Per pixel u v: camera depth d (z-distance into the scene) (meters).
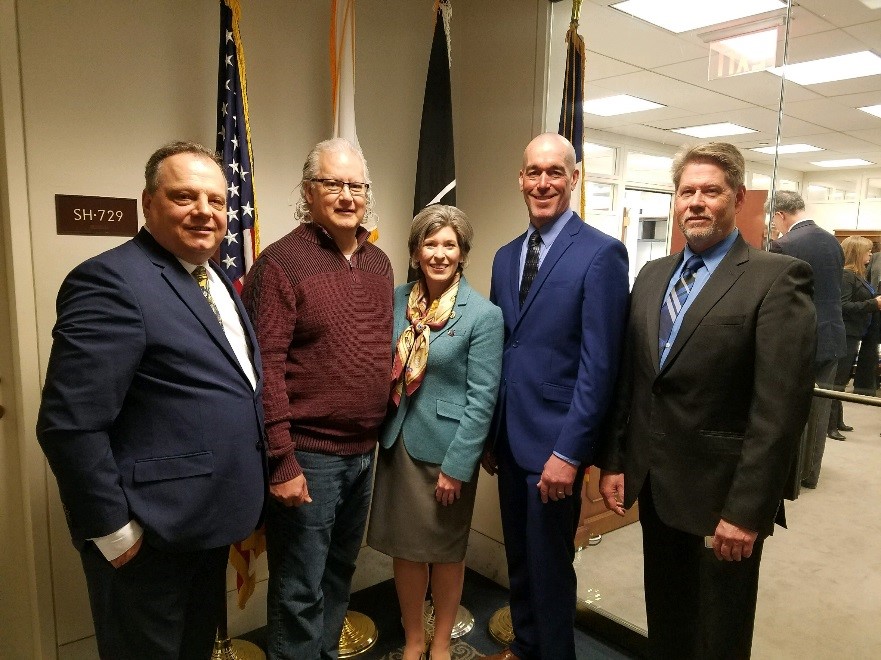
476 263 2.61
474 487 1.79
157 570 1.25
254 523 1.37
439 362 1.71
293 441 1.58
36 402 1.73
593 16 2.56
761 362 1.32
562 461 1.60
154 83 1.86
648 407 1.51
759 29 2.31
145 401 1.20
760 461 1.30
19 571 1.88
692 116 4.04
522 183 1.76
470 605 2.39
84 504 1.13
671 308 1.51
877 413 1.89
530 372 1.72
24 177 1.66
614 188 5.09
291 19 2.12
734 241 1.46
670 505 1.45
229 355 1.31
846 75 1.96
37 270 1.71
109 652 1.28
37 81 1.66
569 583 1.77
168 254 1.28
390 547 1.78
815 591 2.20
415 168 2.55
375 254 1.75
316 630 1.66
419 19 2.48
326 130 2.25
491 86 2.49
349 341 1.58
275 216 2.16
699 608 1.50
